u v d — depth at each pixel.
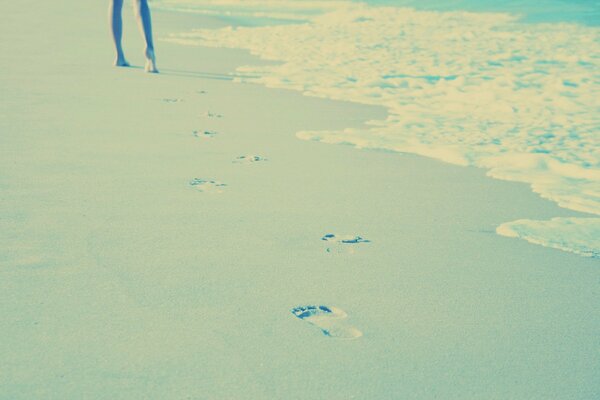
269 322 2.19
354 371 1.93
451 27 13.41
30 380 1.80
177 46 9.66
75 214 3.05
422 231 3.09
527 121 5.65
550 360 2.04
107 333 2.06
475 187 3.80
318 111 5.69
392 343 2.10
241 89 6.50
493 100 6.55
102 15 12.95
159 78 6.85
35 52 8.24
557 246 2.98
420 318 2.27
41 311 2.18
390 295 2.43
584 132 5.29
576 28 13.29
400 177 3.91
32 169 3.67
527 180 3.99
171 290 2.37
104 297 2.30
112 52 8.60
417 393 1.83
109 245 2.73
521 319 2.30
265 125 5.04
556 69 8.52
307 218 3.16
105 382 1.81
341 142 4.65
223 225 3.02
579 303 2.45
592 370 2.00
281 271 2.58
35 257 2.58
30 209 3.08
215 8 17.25
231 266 2.60
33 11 13.03
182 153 4.12
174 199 3.31
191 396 1.76
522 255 2.87
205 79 6.97
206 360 1.94
